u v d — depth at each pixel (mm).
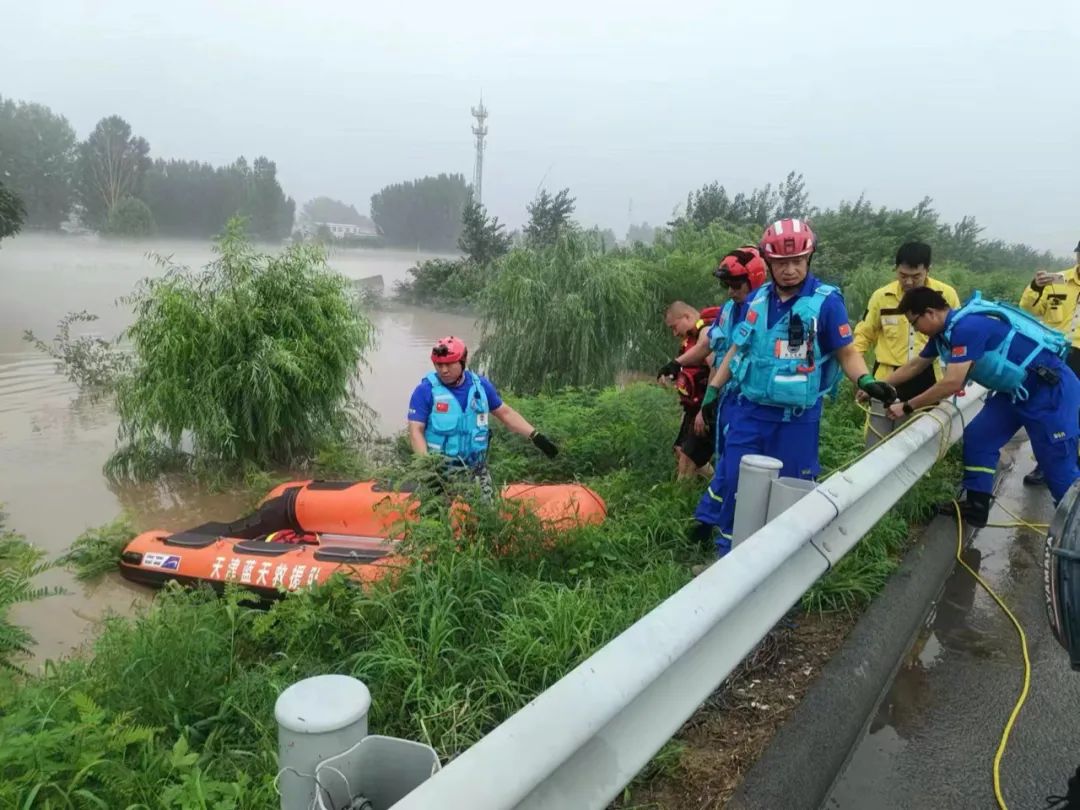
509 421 5434
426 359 15336
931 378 5828
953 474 5910
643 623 2018
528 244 12445
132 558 5320
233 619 3869
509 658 3299
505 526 4348
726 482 4297
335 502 5645
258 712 3213
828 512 3123
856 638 3398
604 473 7121
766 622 2715
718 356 5172
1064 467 4773
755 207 25609
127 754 2801
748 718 2877
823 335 3951
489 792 1398
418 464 4395
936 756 2785
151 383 7965
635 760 1925
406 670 3242
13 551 5480
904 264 5562
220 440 7887
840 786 2621
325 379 8469
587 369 11008
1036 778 2662
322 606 3836
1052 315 7441
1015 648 3611
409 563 3988
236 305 8094
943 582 4340
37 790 2291
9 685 3086
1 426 9555
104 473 8023
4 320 18344
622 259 13188
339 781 1524
